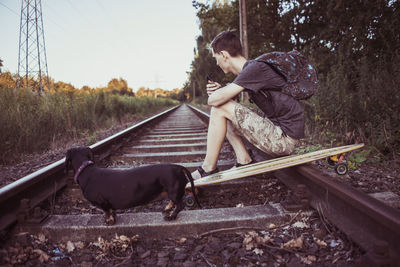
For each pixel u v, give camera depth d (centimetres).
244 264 172
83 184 206
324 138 468
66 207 255
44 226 200
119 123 1024
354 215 178
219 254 183
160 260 178
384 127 365
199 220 208
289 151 261
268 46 1205
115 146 491
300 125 252
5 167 384
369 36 585
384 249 137
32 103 635
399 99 370
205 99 3191
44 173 247
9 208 205
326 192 209
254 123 252
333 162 278
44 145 518
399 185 263
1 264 170
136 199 202
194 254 184
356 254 168
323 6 841
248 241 192
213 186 279
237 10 1241
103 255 184
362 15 598
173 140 585
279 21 1077
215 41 269
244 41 1127
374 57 565
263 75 238
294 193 246
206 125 915
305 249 181
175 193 204
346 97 451
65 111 699
